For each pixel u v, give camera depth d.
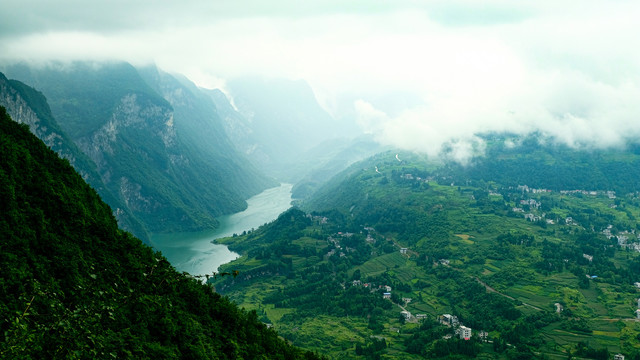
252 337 167.62
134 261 155.50
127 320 125.12
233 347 148.25
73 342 90.62
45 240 137.75
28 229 135.50
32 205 145.38
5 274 115.69
